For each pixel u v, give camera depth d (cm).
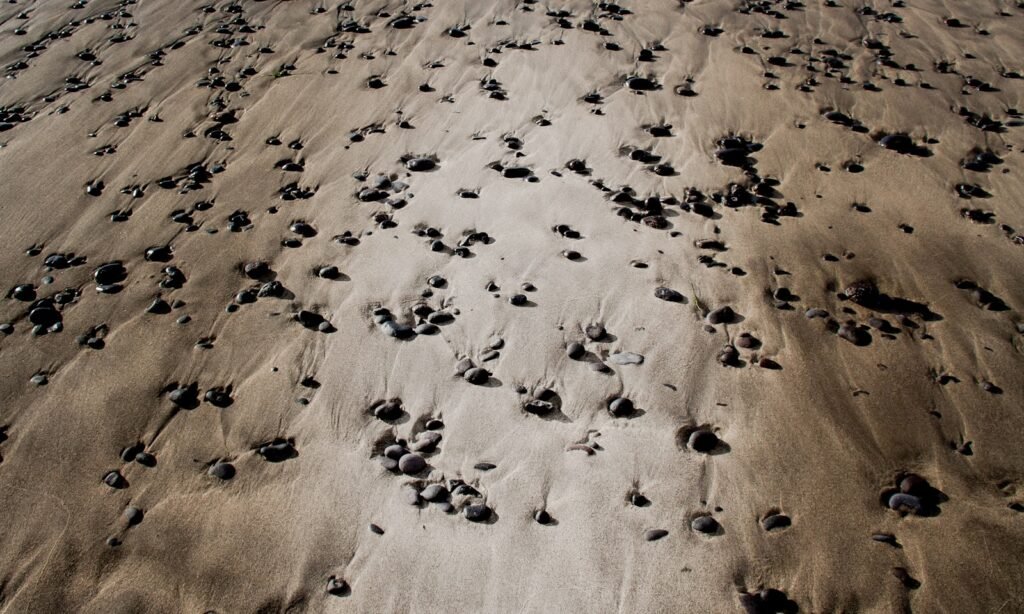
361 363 398
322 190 527
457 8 742
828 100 587
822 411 356
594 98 599
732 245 455
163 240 495
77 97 661
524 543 311
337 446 357
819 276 433
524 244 465
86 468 358
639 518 317
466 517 321
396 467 344
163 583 309
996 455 334
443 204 503
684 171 519
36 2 843
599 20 712
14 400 395
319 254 471
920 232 460
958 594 284
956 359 380
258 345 413
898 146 532
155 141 592
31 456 367
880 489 323
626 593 292
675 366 383
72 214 523
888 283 427
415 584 300
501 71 641
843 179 507
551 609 289
